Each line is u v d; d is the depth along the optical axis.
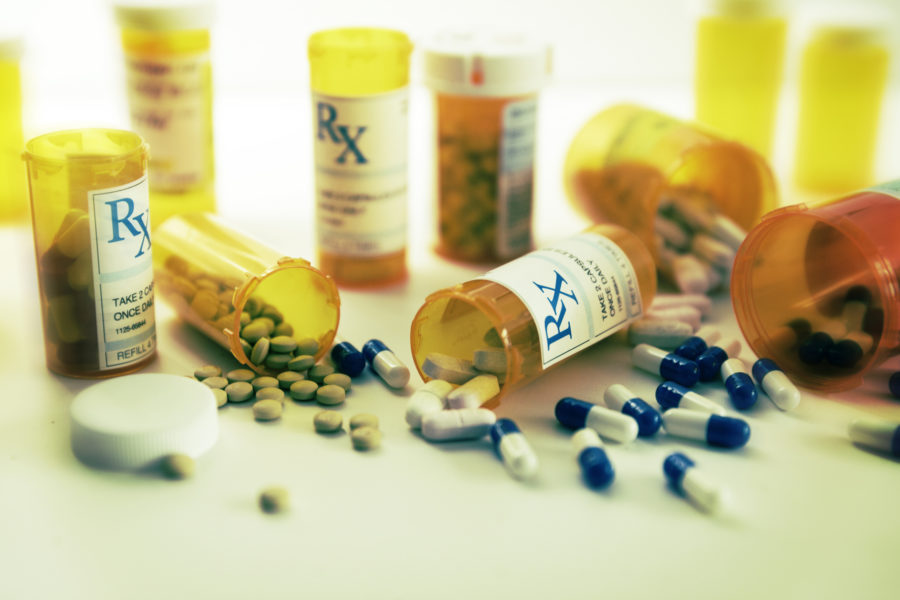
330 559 0.33
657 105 0.64
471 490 0.36
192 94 0.48
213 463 0.37
